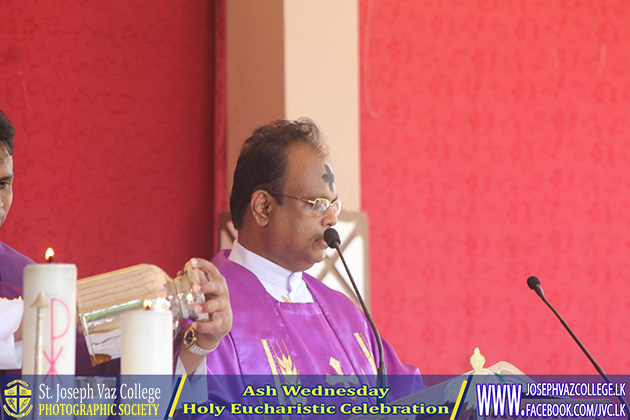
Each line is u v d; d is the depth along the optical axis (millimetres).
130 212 6242
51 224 5977
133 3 6355
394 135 7113
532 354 7453
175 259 6371
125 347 1772
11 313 2256
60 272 1727
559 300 7598
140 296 2020
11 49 5930
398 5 7211
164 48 6441
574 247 7703
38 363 1691
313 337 3482
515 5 7668
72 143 6086
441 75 7340
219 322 2213
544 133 7691
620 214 7895
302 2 6145
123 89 6285
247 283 3459
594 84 7898
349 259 6109
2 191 3055
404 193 7113
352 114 6336
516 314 7441
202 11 6602
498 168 7500
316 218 3455
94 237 6113
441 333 7160
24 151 5926
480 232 7383
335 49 6285
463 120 7395
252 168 3527
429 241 7184
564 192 7715
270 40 6145
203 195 6512
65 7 6125
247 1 6344
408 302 7059
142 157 6312
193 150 6496
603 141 7895
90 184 6125
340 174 6254
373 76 7066
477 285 7328
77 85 6133
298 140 3533
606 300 7762
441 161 7281
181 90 6484
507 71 7598
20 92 5941
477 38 7504
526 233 7547
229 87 6418
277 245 3506
